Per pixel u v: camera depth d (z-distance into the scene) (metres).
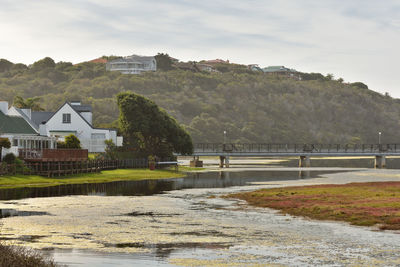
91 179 69.38
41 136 75.88
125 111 100.75
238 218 35.44
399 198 43.50
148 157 99.50
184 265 22.42
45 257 23.17
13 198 46.41
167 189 58.44
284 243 26.98
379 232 30.17
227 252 24.88
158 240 27.55
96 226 31.64
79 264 22.19
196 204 43.47
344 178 80.06
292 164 143.00
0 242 24.44
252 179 77.06
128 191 55.28
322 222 33.81
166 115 106.81
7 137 67.44
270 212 38.53
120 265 22.16
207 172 97.25
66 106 95.81
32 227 31.08
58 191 53.53
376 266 22.42
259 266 22.38
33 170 65.31
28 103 127.44
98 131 96.56
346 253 24.73
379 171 104.31
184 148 110.31
